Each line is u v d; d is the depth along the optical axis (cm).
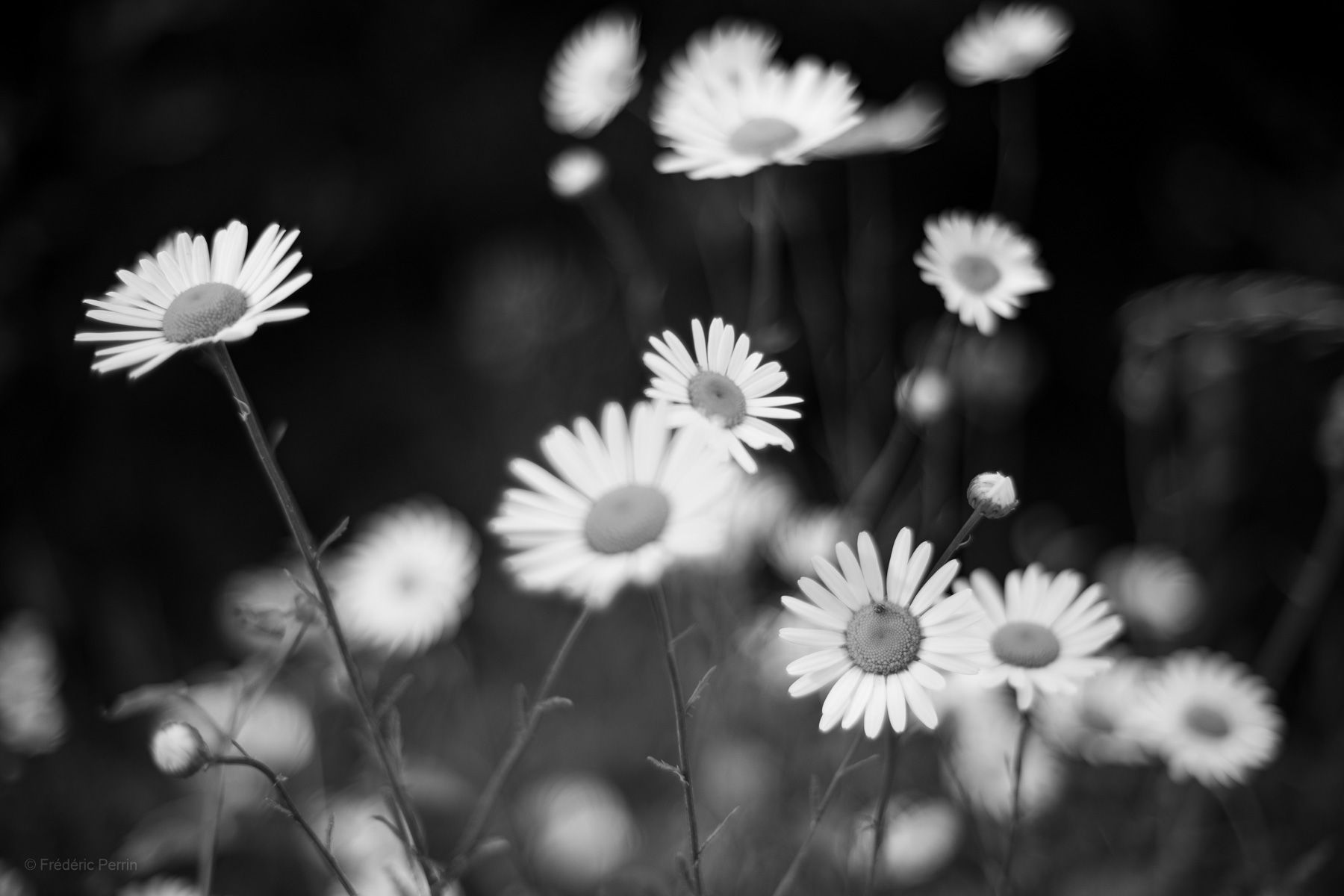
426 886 56
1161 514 100
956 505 98
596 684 99
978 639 51
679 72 69
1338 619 101
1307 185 116
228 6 113
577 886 75
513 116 122
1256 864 70
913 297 115
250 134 118
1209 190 119
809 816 70
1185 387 98
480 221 128
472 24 121
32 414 108
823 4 111
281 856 77
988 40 71
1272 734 64
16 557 104
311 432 124
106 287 111
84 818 80
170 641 111
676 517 51
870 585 52
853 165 97
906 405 64
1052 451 120
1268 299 97
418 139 124
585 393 117
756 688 74
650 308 81
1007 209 118
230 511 119
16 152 107
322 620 57
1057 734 71
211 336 50
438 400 125
